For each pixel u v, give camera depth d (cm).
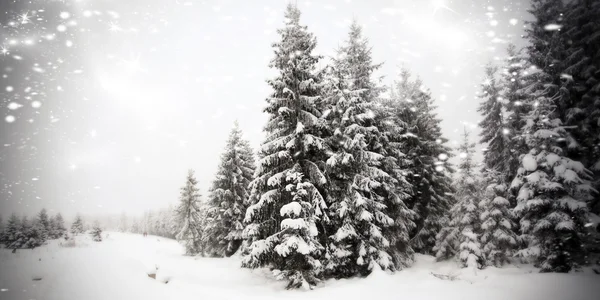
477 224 1847
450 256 1961
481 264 1681
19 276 1030
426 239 2238
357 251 1450
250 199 1673
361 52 1852
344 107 1506
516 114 2016
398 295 1090
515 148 1847
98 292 864
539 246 1424
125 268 1134
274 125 1495
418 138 2195
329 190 1434
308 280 1316
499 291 1105
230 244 2559
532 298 1001
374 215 1509
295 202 1285
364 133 1566
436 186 2250
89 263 1190
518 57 1978
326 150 1438
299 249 1216
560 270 1335
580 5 1734
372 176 1530
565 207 1358
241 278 1582
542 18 1817
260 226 1443
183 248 3847
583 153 1648
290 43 1451
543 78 1752
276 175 1376
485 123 2231
